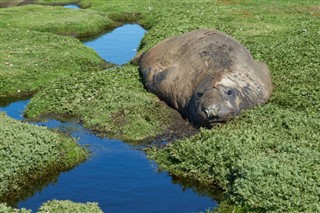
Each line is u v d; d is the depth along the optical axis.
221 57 18.39
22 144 15.10
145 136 16.95
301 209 11.62
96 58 27.39
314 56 22.41
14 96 21.88
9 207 12.23
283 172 12.65
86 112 18.62
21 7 41.50
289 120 16.08
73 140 16.58
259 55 23.00
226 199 12.90
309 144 14.34
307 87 18.95
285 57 22.45
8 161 14.30
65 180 14.41
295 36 26.48
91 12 39.81
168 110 18.59
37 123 18.27
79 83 21.09
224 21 32.22
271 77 20.20
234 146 14.44
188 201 13.23
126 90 20.17
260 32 28.59
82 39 33.19
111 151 16.14
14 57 25.45
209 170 14.23
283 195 12.00
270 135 15.12
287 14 34.34
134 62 24.00
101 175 14.67
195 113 16.69
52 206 12.27
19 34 30.28
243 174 12.95
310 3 38.53
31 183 14.25
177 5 40.25
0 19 36.31
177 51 19.84
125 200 13.28
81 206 12.34
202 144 14.91
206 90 16.83
